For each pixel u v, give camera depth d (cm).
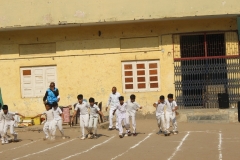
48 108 2050
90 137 2044
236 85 2670
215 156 1462
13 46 2756
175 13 2616
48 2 2655
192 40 2736
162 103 2052
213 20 2681
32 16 2661
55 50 2756
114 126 2398
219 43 2720
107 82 2717
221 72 2672
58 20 2650
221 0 2608
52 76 2753
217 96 2662
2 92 2759
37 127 2472
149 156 1515
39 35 2748
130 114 2067
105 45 2720
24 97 2761
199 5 2609
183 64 2694
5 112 2016
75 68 2731
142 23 2695
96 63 2723
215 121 2439
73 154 1622
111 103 2312
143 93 2705
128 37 2709
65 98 2733
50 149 1778
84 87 2728
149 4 2623
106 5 2636
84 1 2641
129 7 2627
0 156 1669
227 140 1808
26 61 2756
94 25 2698
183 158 1452
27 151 1758
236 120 2450
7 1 2673
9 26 2664
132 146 1756
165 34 2694
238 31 2633
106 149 1706
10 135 2272
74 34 2733
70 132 2289
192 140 1847
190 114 2492
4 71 2761
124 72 2722
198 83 2680
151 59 2705
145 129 2275
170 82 2691
